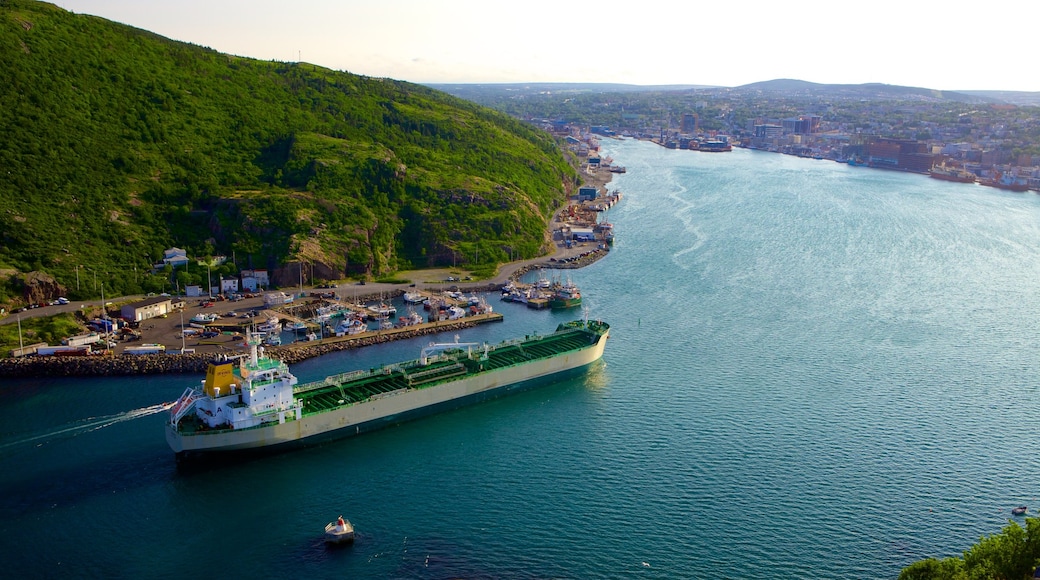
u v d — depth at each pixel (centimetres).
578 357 18588
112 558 11312
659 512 12569
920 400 17100
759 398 17200
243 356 17375
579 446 14925
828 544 11800
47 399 16512
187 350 19238
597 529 12088
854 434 15438
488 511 12575
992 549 10081
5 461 13862
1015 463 14325
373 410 15512
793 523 12319
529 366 17675
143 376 17888
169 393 16862
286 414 14500
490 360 18025
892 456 14538
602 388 17938
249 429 14000
